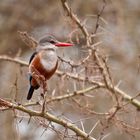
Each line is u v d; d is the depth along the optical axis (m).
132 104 11.56
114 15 16.45
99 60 10.96
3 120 13.87
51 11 17.58
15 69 14.99
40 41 9.92
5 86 14.66
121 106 9.59
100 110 13.68
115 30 14.69
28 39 10.23
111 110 10.04
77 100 11.09
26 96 9.48
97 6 17.38
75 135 8.60
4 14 18.77
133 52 15.84
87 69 10.91
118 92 11.66
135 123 10.08
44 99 8.28
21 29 18.16
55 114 9.21
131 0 18.08
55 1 17.58
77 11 17.02
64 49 11.30
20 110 8.28
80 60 10.95
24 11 18.50
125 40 15.52
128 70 15.07
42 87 8.43
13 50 18.05
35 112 8.33
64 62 10.73
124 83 14.39
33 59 9.42
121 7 16.27
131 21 16.80
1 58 12.16
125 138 13.91
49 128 8.48
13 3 18.81
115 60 15.39
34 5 18.59
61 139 8.43
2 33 18.25
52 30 16.09
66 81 11.30
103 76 11.16
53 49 9.79
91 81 11.25
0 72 15.86
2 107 8.28
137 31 16.47
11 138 13.52
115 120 9.69
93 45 10.76
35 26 18.11
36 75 8.48
